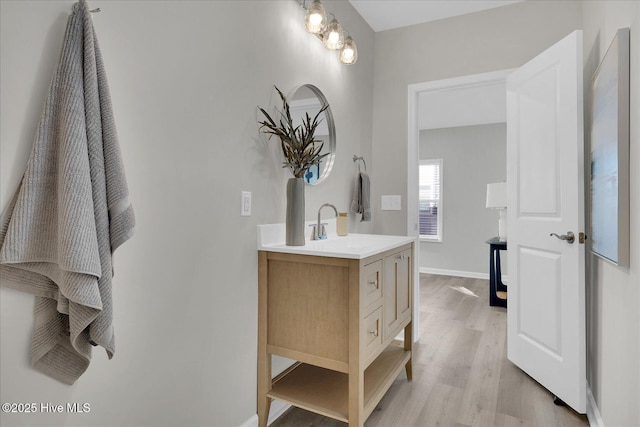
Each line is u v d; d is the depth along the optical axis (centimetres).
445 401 196
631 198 131
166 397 125
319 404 160
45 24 91
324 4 226
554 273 200
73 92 88
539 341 211
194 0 133
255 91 165
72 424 98
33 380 90
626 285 136
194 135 133
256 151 166
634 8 129
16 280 87
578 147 185
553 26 247
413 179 288
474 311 369
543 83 209
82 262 82
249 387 164
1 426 85
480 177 552
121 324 109
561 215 196
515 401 196
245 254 161
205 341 140
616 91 138
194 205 134
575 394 182
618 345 145
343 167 250
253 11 164
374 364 199
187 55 130
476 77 268
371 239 209
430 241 586
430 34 283
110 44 105
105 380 106
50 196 87
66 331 95
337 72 240
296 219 169
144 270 116
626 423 134
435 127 572
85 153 87
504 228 398
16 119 86
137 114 113
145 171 115
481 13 268
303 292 161
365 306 154
